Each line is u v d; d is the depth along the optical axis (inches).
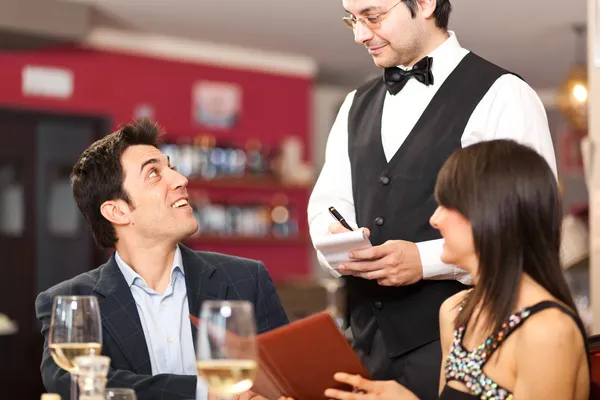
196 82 283.7
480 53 289.6
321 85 346.3
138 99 271.4
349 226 87.7
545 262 61.3
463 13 241.6
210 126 286.8
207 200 282.8
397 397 66.2
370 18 87.9
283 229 297.4
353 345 95.3
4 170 251.6
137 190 86.7
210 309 55.4
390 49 89.3
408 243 84.1
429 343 87.7
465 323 65.6
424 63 89.8
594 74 153.5
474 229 61.9
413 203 89.0
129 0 229.1
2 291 252.7
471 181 61.9
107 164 87.4
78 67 260.5
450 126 88.4
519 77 89.6
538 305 60.7
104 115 265.0
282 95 302.4
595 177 154.7
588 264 202.7
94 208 88.5
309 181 297.6
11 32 221.9
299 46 284.7
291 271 303.3
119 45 267.3
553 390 59.2
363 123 96.2
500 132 86.5
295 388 65.4
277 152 299.0
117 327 84.7
